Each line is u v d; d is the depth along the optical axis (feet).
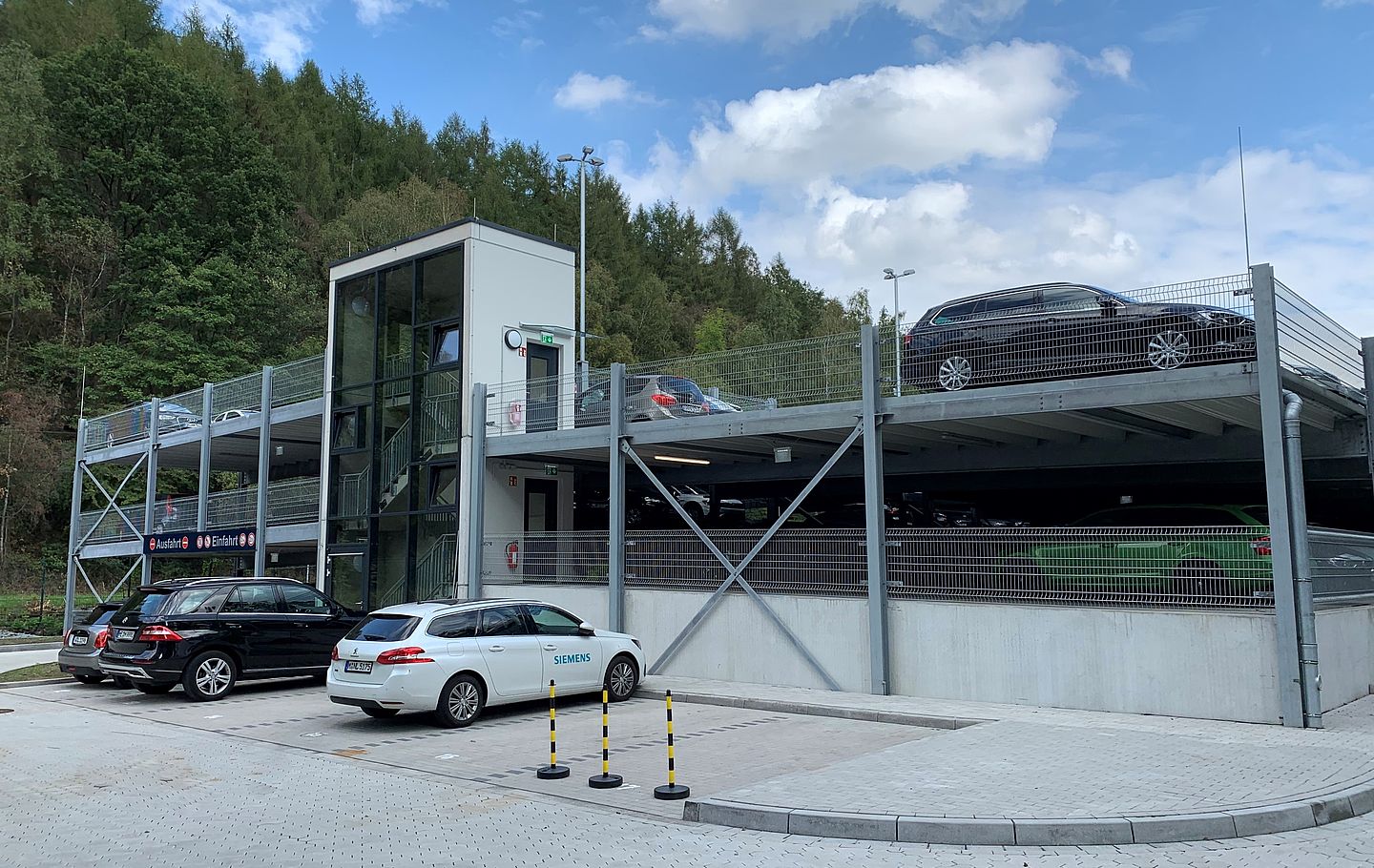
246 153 173.99
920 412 45.19
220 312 157.07
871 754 30.99
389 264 70.38
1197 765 28.35
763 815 23.72
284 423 79.30
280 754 35.17
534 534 60.80
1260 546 36.81
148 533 89.81
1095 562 40.40
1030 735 33.71
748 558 50.06
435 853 21.67
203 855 21.79
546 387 67.36
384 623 40.68
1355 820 23.95
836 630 46.62
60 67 158.92
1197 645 37.35
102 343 151.53
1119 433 50.93
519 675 41.86
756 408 52.75
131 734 39.70
